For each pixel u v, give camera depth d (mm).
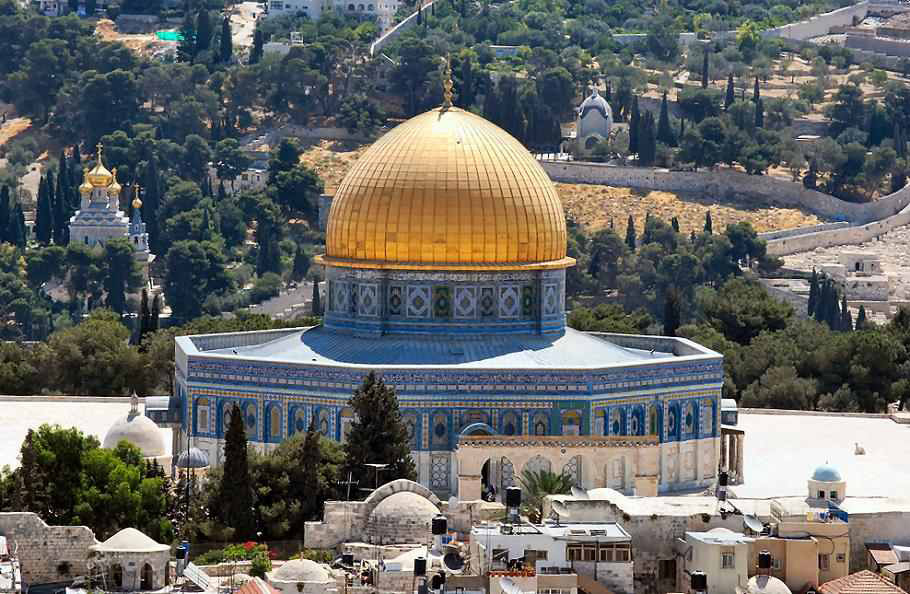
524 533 178875
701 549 181375
